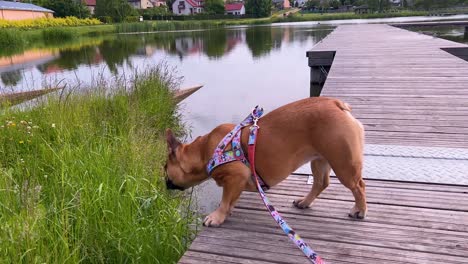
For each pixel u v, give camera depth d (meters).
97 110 5.76
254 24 53.66
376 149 3.15
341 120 1.93
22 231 2.15
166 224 2.85
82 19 47.66
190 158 2.24
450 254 1.78
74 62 15.99
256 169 2.06
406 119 3.98
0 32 23.73
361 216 2.10
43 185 3.09
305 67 12.72
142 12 62.19
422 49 9.74
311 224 2.09
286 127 2.01
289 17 60.00
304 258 1.83
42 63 15.95
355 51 10.01
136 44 24.59
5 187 2.80
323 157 2.03
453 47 9.65
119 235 2.58
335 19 54.09
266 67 13.08
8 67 14.95
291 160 2.04
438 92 5.02
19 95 6.74
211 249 1.92
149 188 3.31
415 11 51.69
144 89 6.79
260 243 1.95
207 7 67.62
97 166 3.28
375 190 2.43
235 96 8.73
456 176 2.57
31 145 4.27
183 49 20.41
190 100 8.43
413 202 2.26
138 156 3.75
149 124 5.79
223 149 2.07
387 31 18.44
